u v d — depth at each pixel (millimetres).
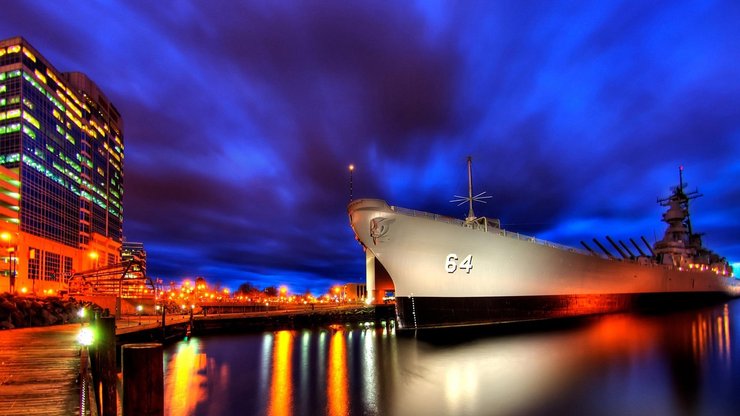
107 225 124812
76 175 107375
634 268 52094
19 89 89438
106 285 60906
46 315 39062
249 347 35094
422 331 33594
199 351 33000
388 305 58562
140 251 151500
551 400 17406
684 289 63281
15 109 88688
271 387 20234
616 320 41875
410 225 33656
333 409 16672
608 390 18641
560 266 41125
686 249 70438
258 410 16688
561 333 34094
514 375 21531
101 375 11203
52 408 9758
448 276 34531
